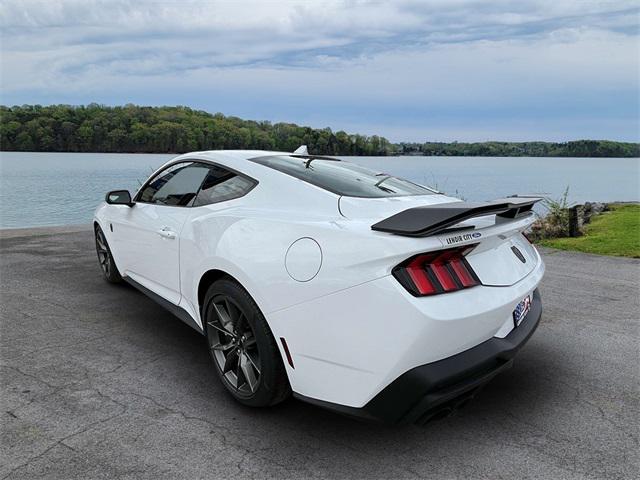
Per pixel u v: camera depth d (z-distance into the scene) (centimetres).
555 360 349
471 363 220
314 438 248
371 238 219
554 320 432
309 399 240
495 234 240
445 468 226
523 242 309
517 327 264
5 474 211
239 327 274
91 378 308
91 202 2069
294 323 237
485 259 246
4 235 856
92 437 242
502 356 236
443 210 219
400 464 229
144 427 253
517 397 296
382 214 253
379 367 212
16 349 351
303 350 235
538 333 401
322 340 228
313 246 235
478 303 221
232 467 222
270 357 252
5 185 2655
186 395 289
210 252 285
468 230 227
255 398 264
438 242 211
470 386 223
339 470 223
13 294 485
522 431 259
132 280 431
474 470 225
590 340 386
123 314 431
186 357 344
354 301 216
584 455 237
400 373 210
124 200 405
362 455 235
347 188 287
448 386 217
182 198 350
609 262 672
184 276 325
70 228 958
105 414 264
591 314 448
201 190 334
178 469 219
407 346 205
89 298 474
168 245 343
